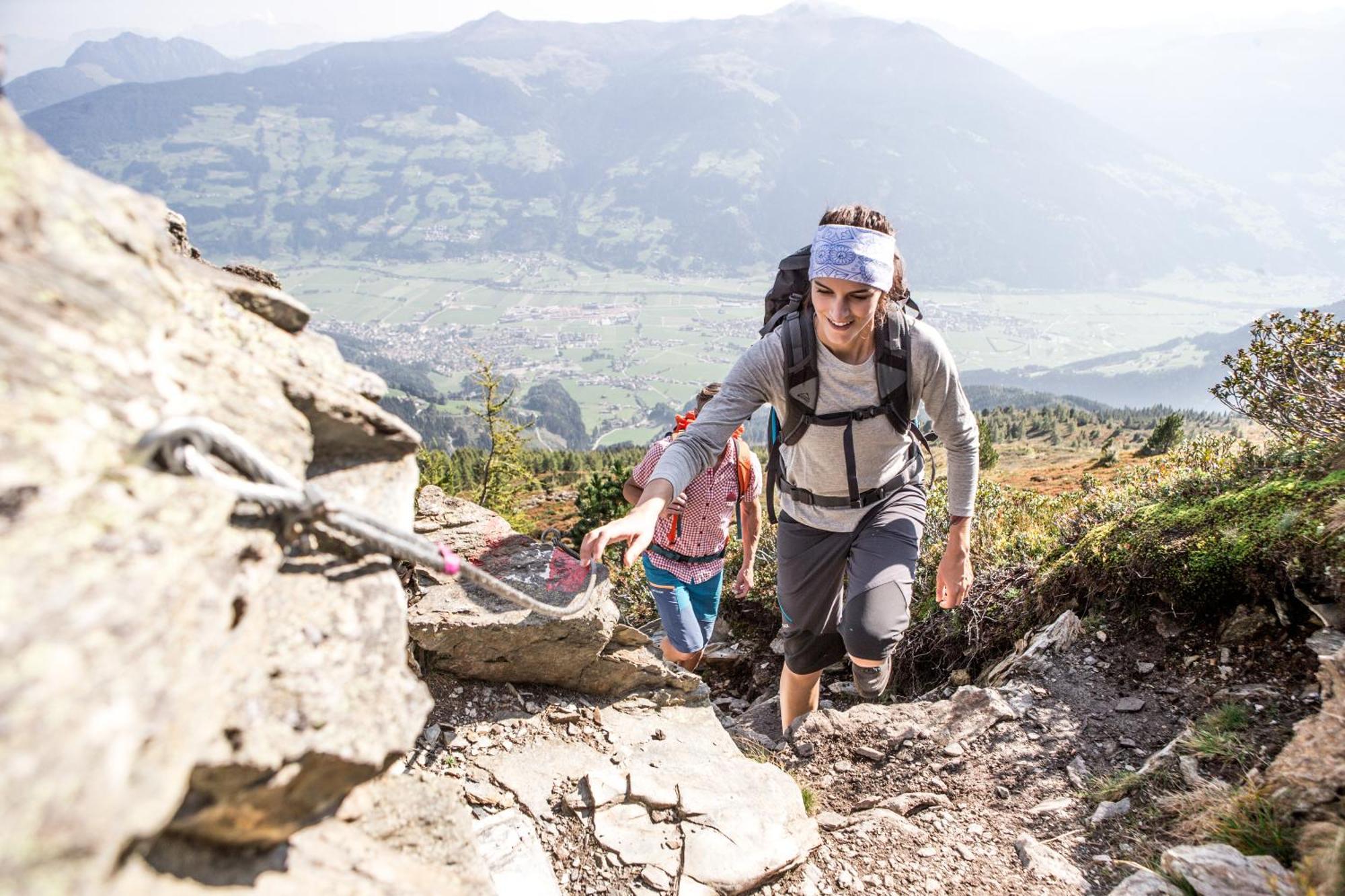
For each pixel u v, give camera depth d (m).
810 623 4.04
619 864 2.97
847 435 3.44
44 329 1.04
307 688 1.31
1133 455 28.20
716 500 4.68
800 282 3.40
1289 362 5.18
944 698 5.35
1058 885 3.03
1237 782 3.22
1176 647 4.19
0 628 0.81
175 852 1.17
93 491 0.99
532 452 45.03
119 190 1.28
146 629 0.95
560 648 3.73
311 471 1.62
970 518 3.67
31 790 0.76
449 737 3.49
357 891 1.40
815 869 3.16
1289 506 4.07
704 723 3.89
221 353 1.40
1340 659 3.05
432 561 1.54
